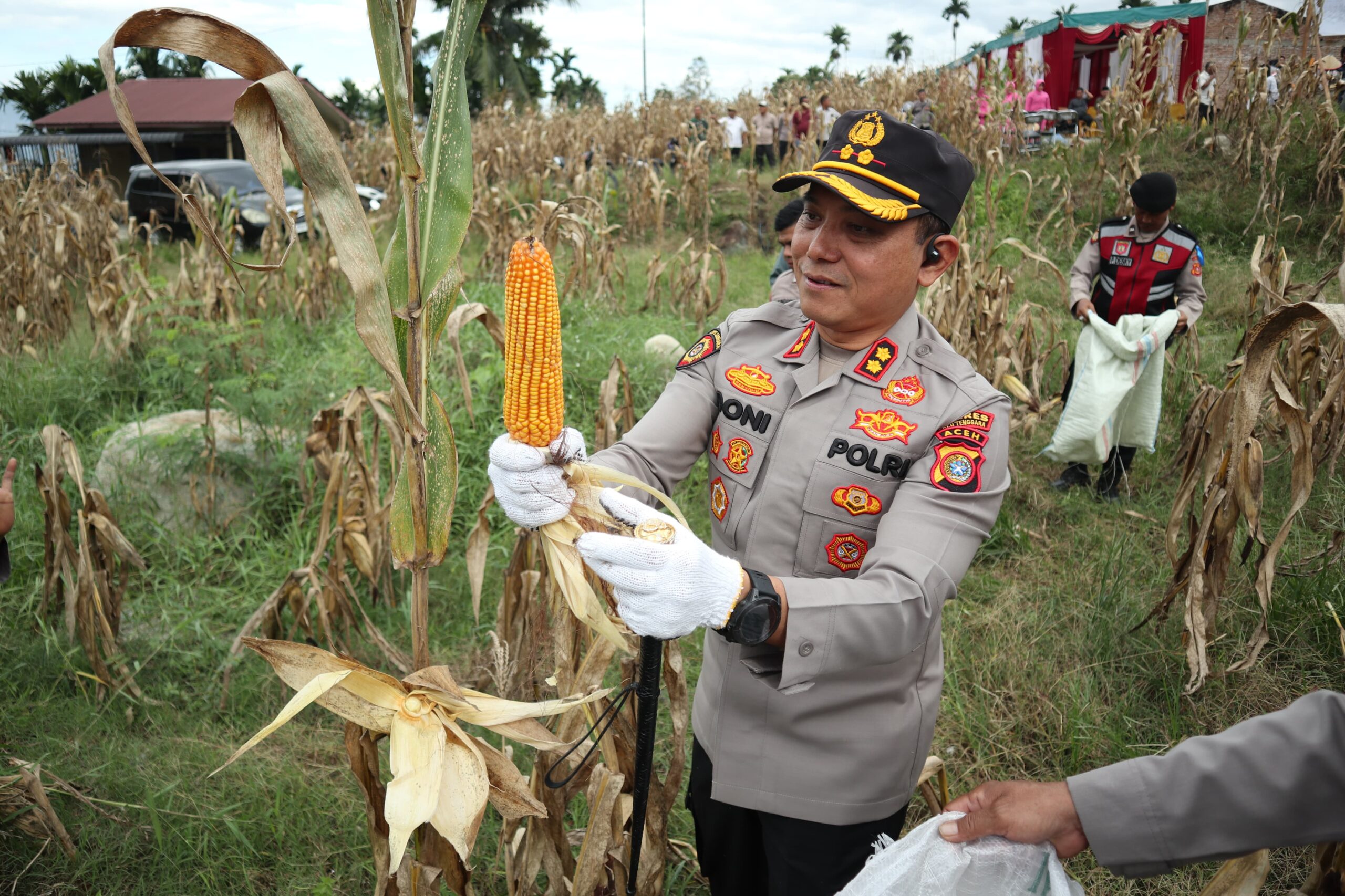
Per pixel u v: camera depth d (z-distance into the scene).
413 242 1.25
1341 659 3.23
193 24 1.17
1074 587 3.82
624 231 12.84
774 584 1.27
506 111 18.97
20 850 2.46
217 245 1.21
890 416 1.50
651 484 1.65
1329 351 4.39
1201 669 2.97
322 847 2.53
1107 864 1.14
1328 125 9.73
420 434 1.33
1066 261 9.41
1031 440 5.53
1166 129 12.04
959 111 13.34
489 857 2.52
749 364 1.68
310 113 1.17
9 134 26.75
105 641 3.07
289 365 5.82
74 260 9.21
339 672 1.35
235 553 4.14
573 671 1.87
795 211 3.74
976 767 2.83
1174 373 5.87
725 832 1.79
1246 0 12.27
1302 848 2.48
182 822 2.57
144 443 4.25
